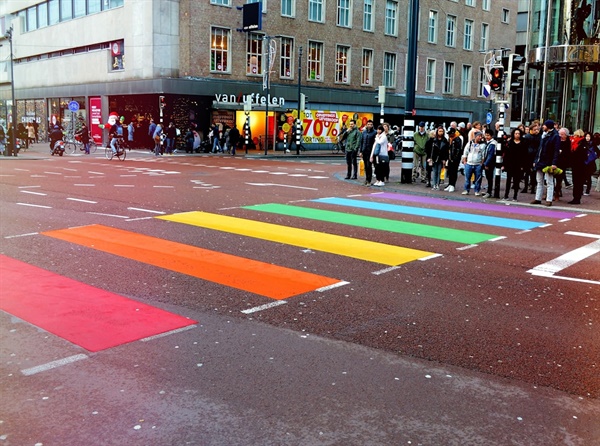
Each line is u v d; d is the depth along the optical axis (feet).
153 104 126.93
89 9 138.10
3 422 11.73
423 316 18.65
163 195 46.98
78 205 40.65
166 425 11.66
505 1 182.91
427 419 12.05
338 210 41.22
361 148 58.23
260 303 19.69
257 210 40.06
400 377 14.10
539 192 46.32
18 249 26.86
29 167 74.49
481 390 13.50
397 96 153.17
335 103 140.05
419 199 48.88
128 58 123.75
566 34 71.46
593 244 30.50
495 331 17.42
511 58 50.31
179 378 13.82
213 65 120.37
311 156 117.50
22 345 15.69
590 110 71.92
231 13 121.29
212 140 118.21
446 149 54.19
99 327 17.10
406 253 27.58
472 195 51.67
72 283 21.58
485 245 29.86
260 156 110.32
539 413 12.44
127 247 27.68
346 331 17.20
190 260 25.39
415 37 57.98
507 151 48.49
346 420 11.94
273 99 126.93
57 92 150.82
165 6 116.06
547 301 20.42
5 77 179.11
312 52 135.85
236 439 11.17
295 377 13.97
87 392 13.05
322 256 26.66
